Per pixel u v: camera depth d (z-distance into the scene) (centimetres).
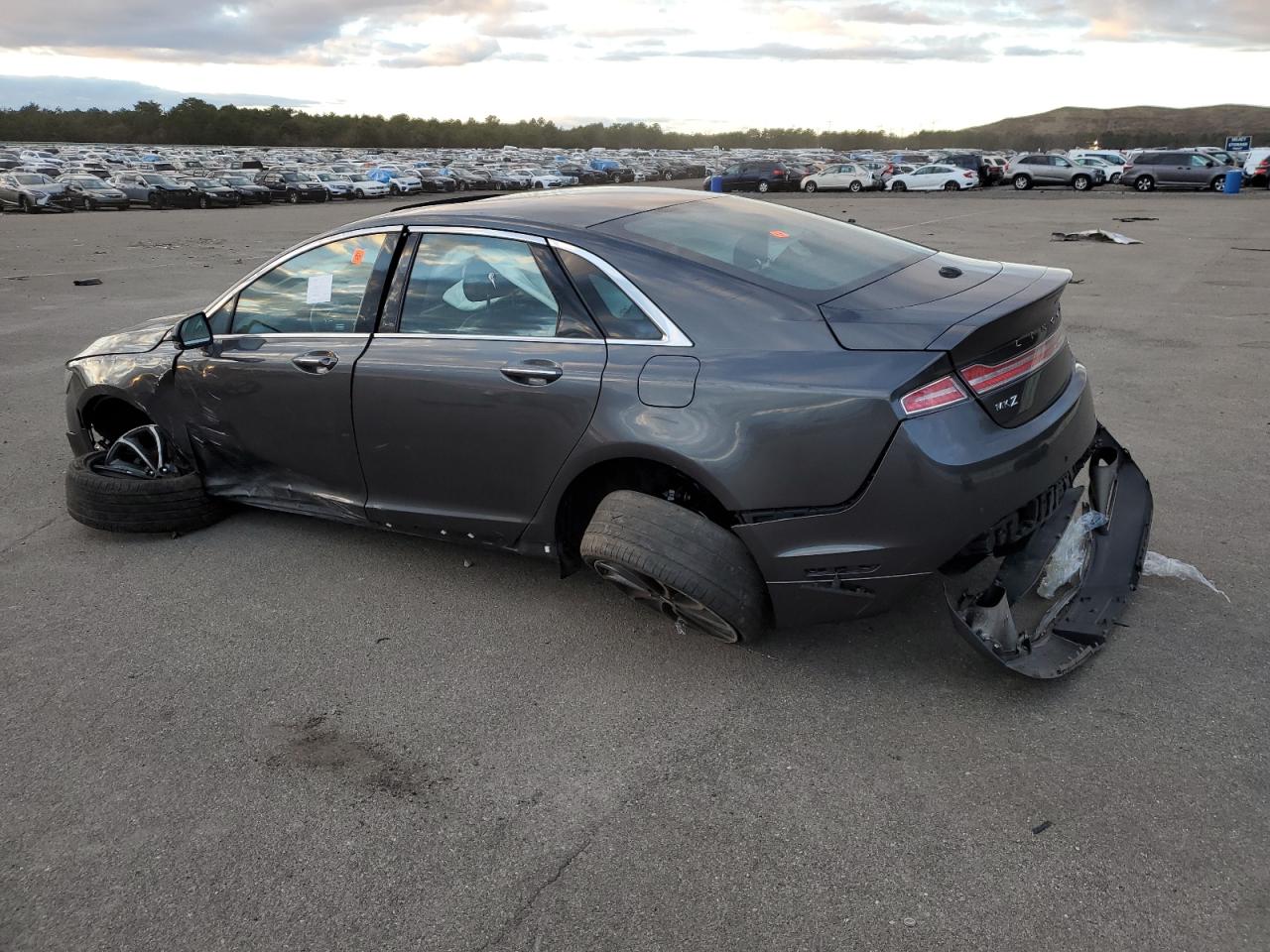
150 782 269
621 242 314
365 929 215
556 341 317
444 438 343
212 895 227
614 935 209
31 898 228
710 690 302
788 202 3669
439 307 350
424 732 288
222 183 4662
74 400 461
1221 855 221
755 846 234
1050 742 266
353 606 371
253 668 328
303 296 388
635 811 249
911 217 2602
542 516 331
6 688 320
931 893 216
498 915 217
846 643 325
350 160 11031
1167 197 3284
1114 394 632
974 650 302
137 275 1560
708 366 283
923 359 258
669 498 313
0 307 1205
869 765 262
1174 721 272
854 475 264
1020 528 292
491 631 347
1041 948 199
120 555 428
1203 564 365
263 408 395
